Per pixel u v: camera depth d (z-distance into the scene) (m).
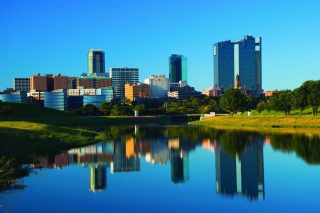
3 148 52.09
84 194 33.38
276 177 40.19
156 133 109.00
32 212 28.05
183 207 29.56
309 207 29.36
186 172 44.06
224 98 180.38
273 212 28.28
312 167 45.25
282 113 188.88
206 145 71.62
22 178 39.81
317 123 119.44
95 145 73.25
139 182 38.69
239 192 34.16
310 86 134.62
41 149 58.59
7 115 168.88
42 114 191.38
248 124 139.88
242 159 52.84
